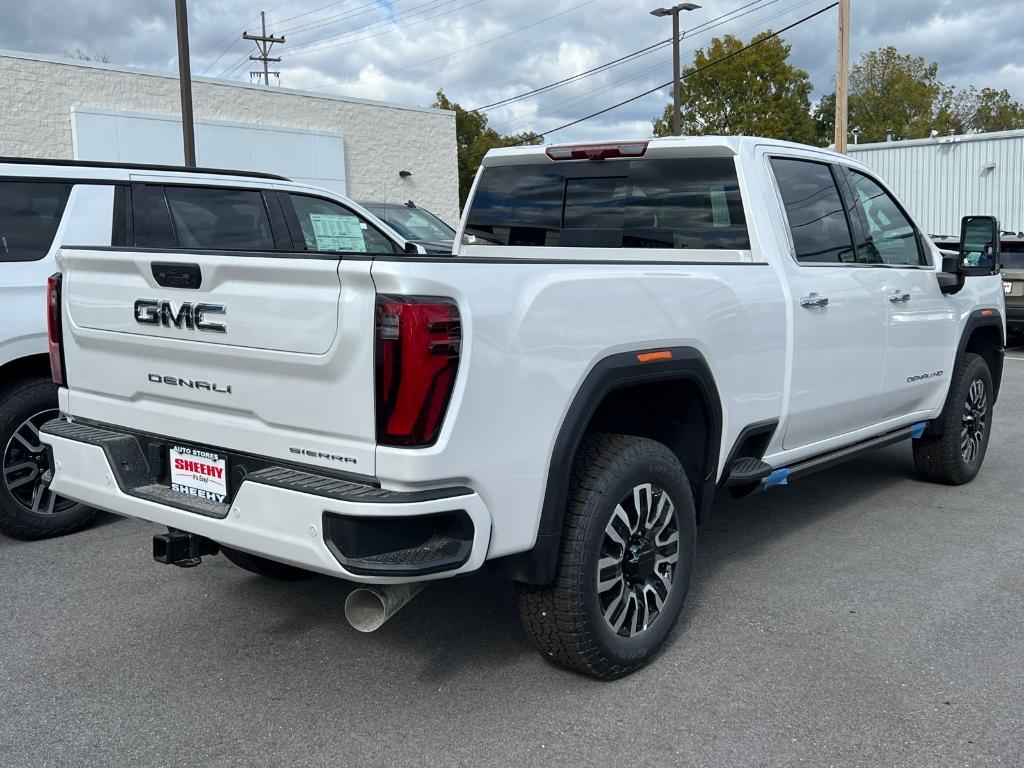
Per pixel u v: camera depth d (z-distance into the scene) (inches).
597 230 186.4
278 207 227.0
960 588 167.8
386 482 103.4
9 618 154.9
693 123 1764.3
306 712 124.0
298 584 171.8
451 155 997.2
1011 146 1013.8
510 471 111.7
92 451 130.7
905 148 1097.4
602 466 125.2
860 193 197.8
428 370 101.0
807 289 169.5
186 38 636.7
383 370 100.8
